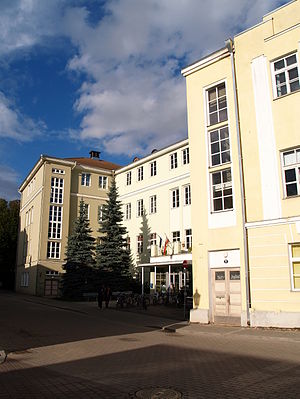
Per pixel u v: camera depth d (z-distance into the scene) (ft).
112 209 119.44
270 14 60.18
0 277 194.39
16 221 200.75
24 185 175.52
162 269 115.24
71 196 148.97
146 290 118.62
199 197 64.75
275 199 55.06
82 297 109.70
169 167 122.31
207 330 51.37
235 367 28.66
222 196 62.03
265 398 20.53
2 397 20.93
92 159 176.65
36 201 149.89
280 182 55.01
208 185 63.87
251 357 32.94
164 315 72.43
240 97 61.87
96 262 115.44
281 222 53.67
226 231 59.77
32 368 28.84
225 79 64.64
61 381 24.49
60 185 145.38
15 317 65.05
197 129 67.51
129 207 140.87
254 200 57.31
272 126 57.26
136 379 24.93
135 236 133.18
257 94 59.82
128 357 33.04
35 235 144.46
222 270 59.62
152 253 107.04
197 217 64.28
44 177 141.59
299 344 41.06
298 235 51.88
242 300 55.72
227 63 64.80
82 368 28.58
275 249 53.67
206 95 67.67
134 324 59.98
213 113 66.44
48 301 105.19
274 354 34.47
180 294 85.76
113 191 121.70
